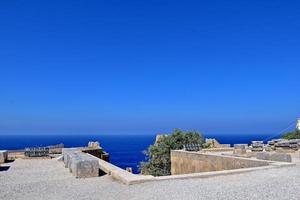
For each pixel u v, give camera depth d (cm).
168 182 1352
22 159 2864
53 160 2772
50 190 1355
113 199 1112
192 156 2506
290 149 2877
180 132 3869
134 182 1364
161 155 3703
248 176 1439
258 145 2988
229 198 1029
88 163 1659
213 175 1474
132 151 15388
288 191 1102
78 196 1198
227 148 3388
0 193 1311
